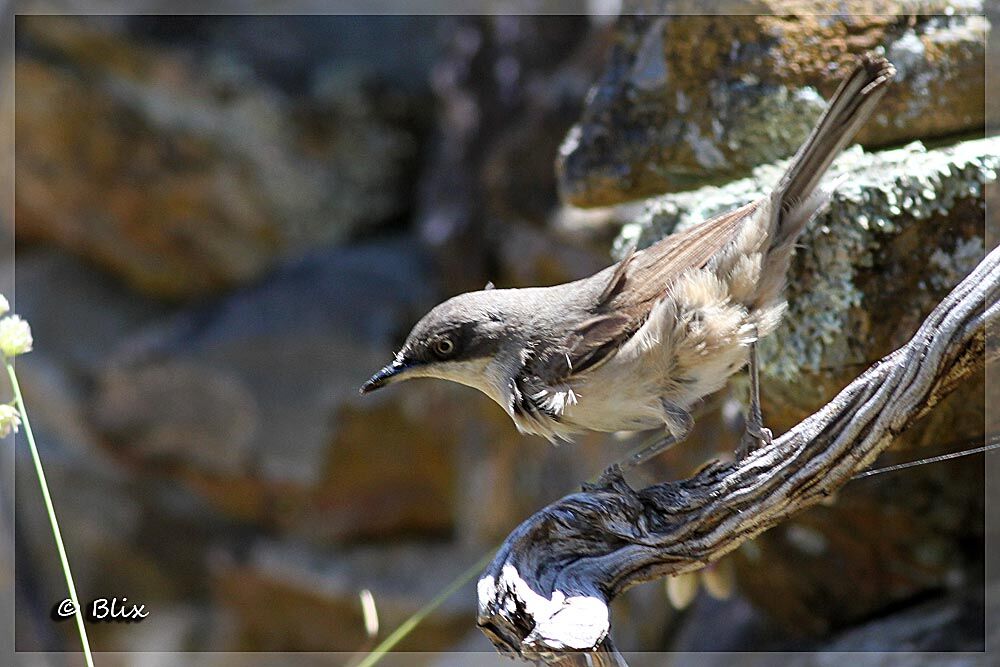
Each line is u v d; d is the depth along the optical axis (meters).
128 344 14.91
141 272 15.90
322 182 15.77
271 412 13.78
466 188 12.48
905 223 6.18
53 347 15.08
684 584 8.14
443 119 13.55
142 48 15.26
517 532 5.54
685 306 5.59
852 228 6.18
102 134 15.15
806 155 5.49
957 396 6.43
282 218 15.67
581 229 10.73
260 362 13.97
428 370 6.29
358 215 15.93
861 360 6.27
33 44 14.91
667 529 5.49
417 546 13.85
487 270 12.35
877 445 5.24
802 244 6.24
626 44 7.49
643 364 5.72
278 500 14.17
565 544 5.52
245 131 15.41
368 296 14.44
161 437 14.13
